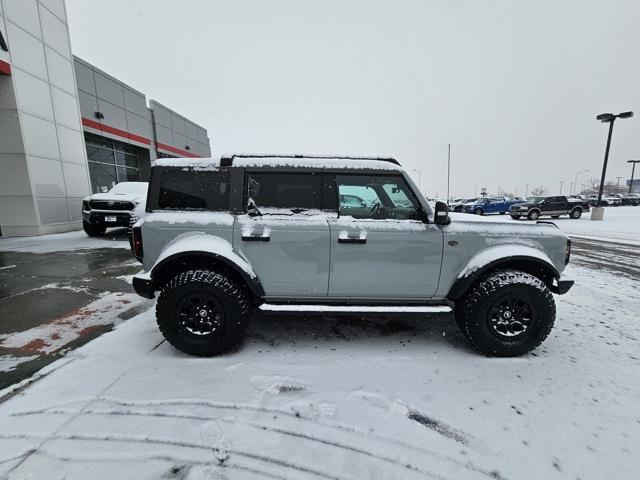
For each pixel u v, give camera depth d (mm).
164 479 1574
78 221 11766
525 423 1995
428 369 2596
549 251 2902
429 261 2838
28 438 1814
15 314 3729
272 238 2764
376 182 2928
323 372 2535
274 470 1643
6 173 9742
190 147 24344
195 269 2838
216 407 2104
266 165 2842
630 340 3141
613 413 2090
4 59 9039
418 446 1807
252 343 3027
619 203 40938
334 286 2871
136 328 3324
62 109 11102
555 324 3527
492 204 26109
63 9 11203
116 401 2146
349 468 1664
